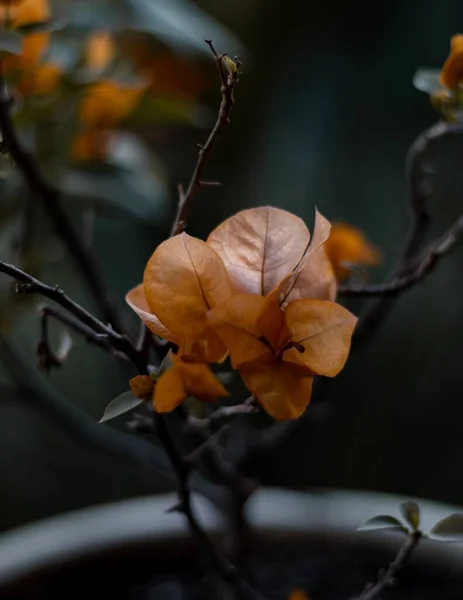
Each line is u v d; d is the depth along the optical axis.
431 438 1.32
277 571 0.84
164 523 0.85
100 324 0.49
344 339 0.46
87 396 1.27
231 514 0.77
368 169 1.26
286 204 1.26
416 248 0.63
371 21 1.24
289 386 0.46
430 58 1.21
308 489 1.01
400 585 0.81
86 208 0.81
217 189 1.30
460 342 1.30
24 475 1.36
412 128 1.25
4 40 0.62
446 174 1.26
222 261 0.47
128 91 0.77
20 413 1.35
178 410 0.56
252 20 1.27
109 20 0.72
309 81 1.26
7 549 0.82
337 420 1.34
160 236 1.22
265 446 0.74
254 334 0.46
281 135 1.27
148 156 0.88
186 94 1.00
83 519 0.87
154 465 0.78
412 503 0.54
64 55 0.71
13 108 0.69
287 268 0.48
